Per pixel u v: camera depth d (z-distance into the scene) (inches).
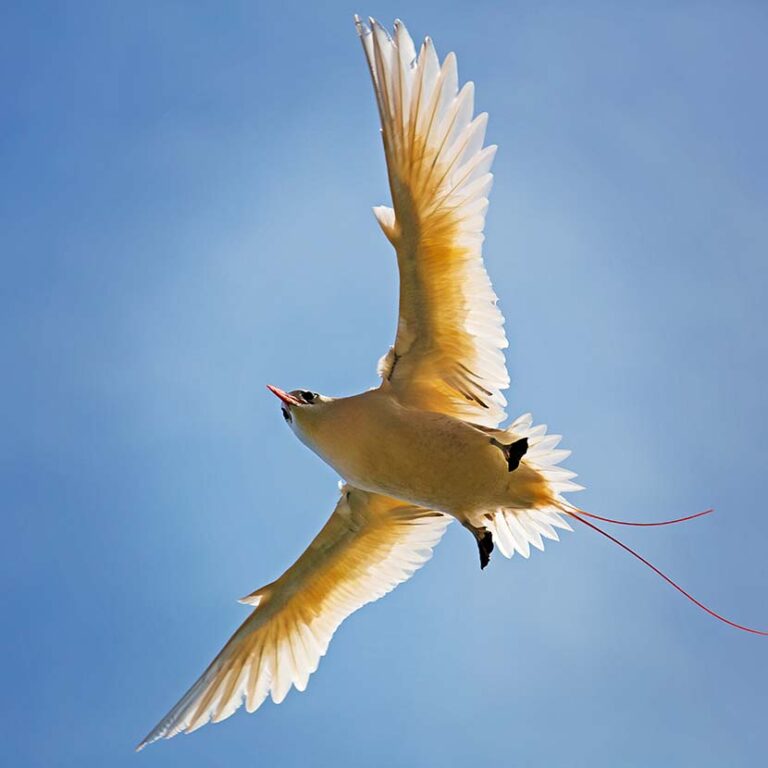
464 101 495.2
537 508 547.2
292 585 627.8
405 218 507.2
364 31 482.0
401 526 613.0
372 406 530.9
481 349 540.1
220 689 619.2
